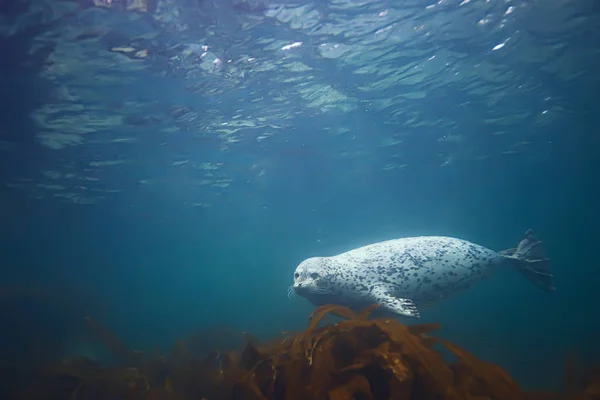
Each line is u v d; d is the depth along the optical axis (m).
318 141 19.78
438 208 54.28
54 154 17.08
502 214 71.44
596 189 54.28
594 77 15.59
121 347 7.43
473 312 32.31
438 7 9.73
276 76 12.54
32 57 9.80
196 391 4.92
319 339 3.65
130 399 5.00
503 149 25.84
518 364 13.06
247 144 18.94
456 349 3.63
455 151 24.78
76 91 11.80
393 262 7.05
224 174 24.08
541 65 13.80
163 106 13.57
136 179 22.95
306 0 8.93
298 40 10.59
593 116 21.20
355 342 3.57
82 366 6.24
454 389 3.14
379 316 6.51
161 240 57.03
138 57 10.38
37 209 29.17
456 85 14.74
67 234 44.78
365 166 26.14
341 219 51.62
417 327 3.87
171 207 33.62
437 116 17.97
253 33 9.96
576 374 4.54
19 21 8.39
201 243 66.38
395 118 17.72
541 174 37.94
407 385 3.07
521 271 8.75
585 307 34.28
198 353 8.52
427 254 7.27
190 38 9.81
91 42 9.45
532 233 8.94
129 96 12.51
